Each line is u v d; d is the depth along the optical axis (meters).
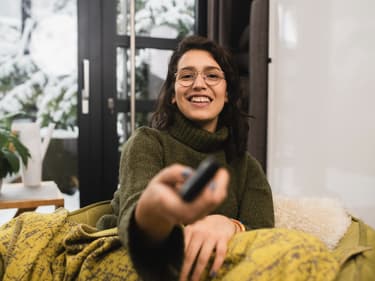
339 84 1.60
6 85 2.37
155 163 0.91
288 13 1.97
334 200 1.15
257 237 0.63
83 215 1.04
